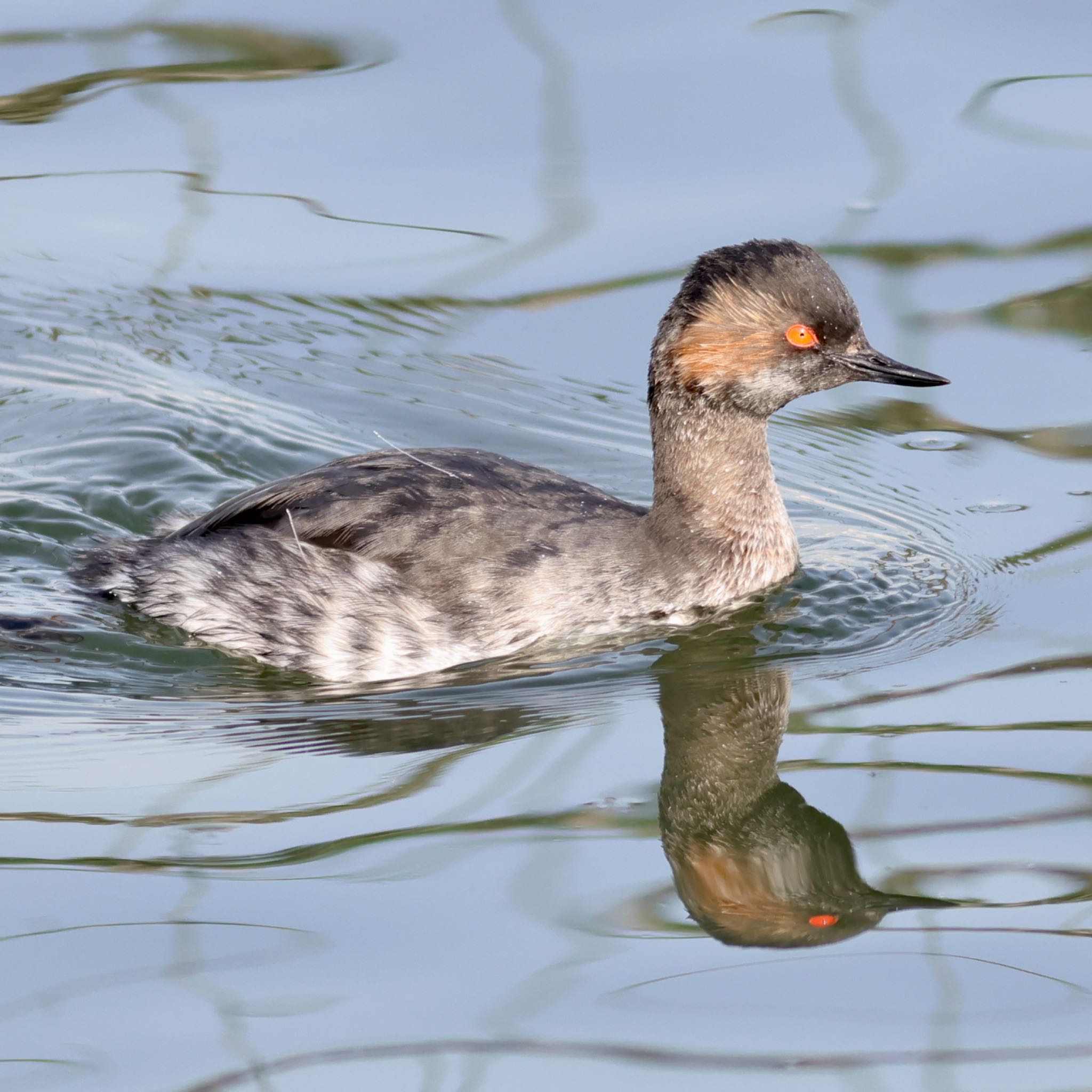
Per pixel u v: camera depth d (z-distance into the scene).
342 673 12.27
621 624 12.66
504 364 16.75
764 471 13.29
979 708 11.34
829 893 9.39
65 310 17.27
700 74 19.31
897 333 16.17
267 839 9.80
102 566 13.45
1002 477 14.95
